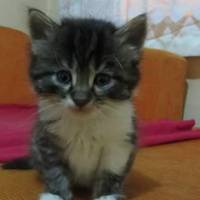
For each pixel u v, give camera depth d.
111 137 0.23
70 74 0.23
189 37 0.52
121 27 0.25
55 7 0.72
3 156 0.33
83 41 0.23
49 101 0.23
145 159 0.35
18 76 0.62
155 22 0.55
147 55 0.53
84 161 0.24
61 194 0.23
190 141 0.45
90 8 0.62
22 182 0.27
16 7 0.67
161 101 0.53
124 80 0.24
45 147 0.24
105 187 0.24
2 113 0.53
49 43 0.24
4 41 0.61
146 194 0.25
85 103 0.22
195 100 0.56
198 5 0.51
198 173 0.31
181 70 0.53
